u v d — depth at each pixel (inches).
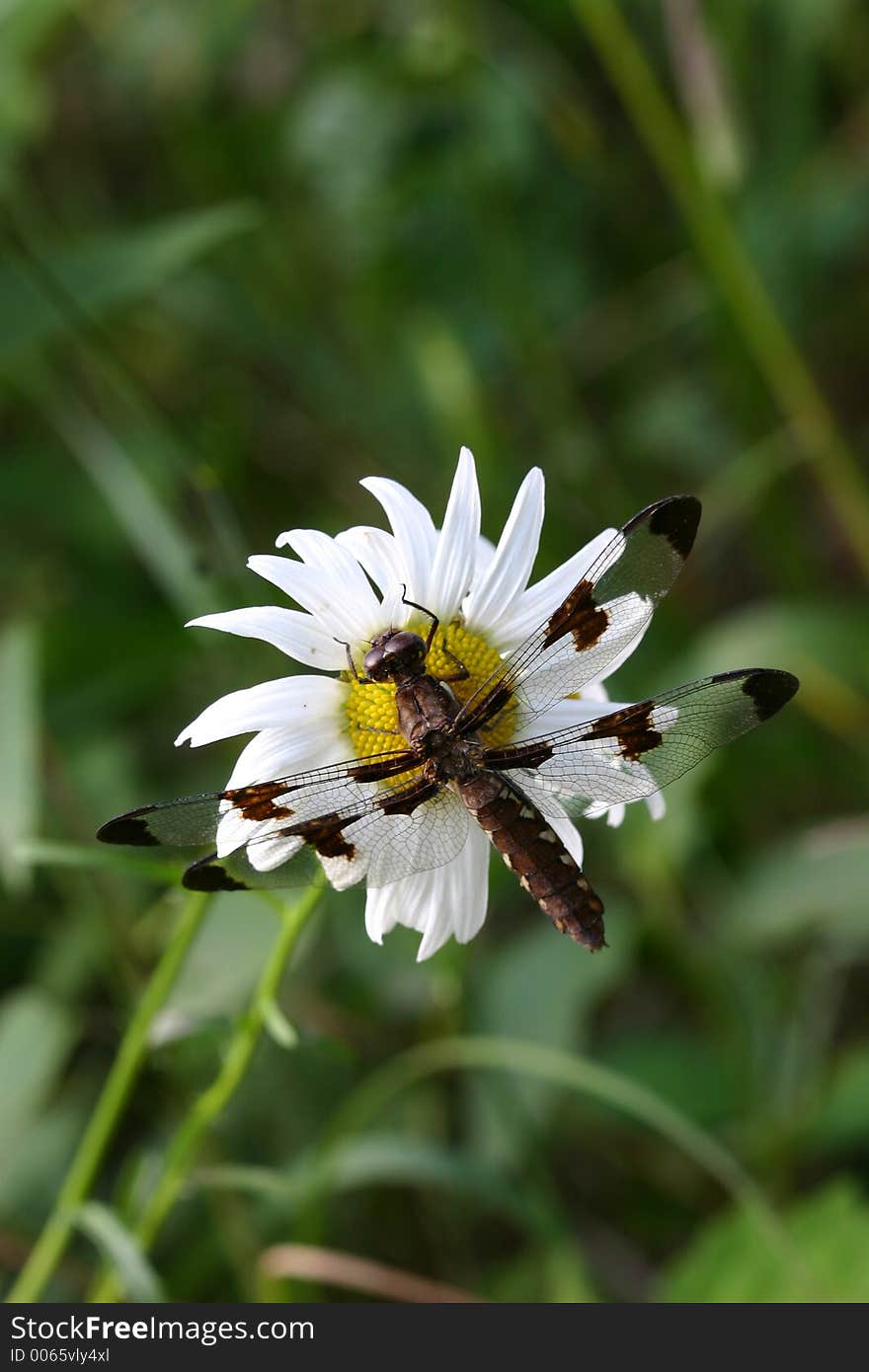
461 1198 22.0
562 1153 22.3
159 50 26.9
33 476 23.1
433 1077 21.9
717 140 21.9
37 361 21.7
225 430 23.8
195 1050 19.7
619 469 25.9
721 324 24.0
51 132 27.8
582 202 27.0
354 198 25.1
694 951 21.6
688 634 23.5
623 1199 22.1
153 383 24.5
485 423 23.2
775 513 24.3
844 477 22.7
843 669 21.7
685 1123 19.3
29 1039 20.2
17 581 23.1
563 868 18.0
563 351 26.5
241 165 27.0
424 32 23.9
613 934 21.4
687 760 18.2
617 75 22.0
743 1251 20.2
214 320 24.1
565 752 18.2
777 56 26.1
